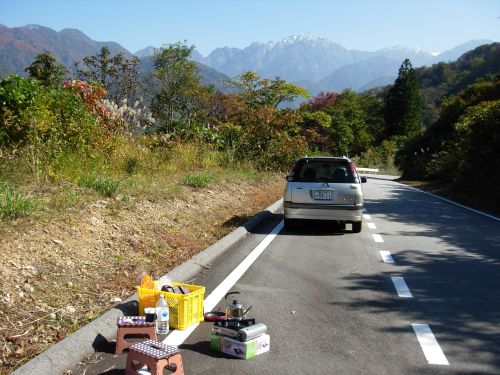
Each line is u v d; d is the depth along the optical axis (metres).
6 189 7.18
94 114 13.95
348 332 5.20
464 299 6.38
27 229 6.59
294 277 7.34
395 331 5.24
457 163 27.36
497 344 4.92
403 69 95.62
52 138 10.36
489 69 128.88
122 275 6.57
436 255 9.07
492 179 20.97
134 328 4.65
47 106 11.06
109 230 7.81
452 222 13.69
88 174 10.36
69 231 7.09
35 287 5.46
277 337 5.05
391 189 27.47
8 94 10.20
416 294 6.56
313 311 5.83
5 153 9.40
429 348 4.80
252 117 25.44
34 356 4.30
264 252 9.04
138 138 16.08
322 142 66.50
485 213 16.11
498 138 21.16
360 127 82.75
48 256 6.20
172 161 15.91
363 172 57.72
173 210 10.40
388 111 96.56
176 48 39.69
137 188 10.79
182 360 4.52
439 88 148.12
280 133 25.88
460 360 4.54
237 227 10.93
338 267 8.01
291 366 4.41
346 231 11.66
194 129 20.53
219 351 4.71
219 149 21.86
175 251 8.23
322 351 4.72
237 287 6.78
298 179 11.28
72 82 14.30
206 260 8.10
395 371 4.32
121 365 4.38
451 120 41.78
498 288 6.91
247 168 21.34
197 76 40.81
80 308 5.38
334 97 84.06
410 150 44.00
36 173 9.06
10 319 4.77
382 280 7.25
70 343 4.48
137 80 30.89
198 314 5.46
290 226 11.59
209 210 11.79
